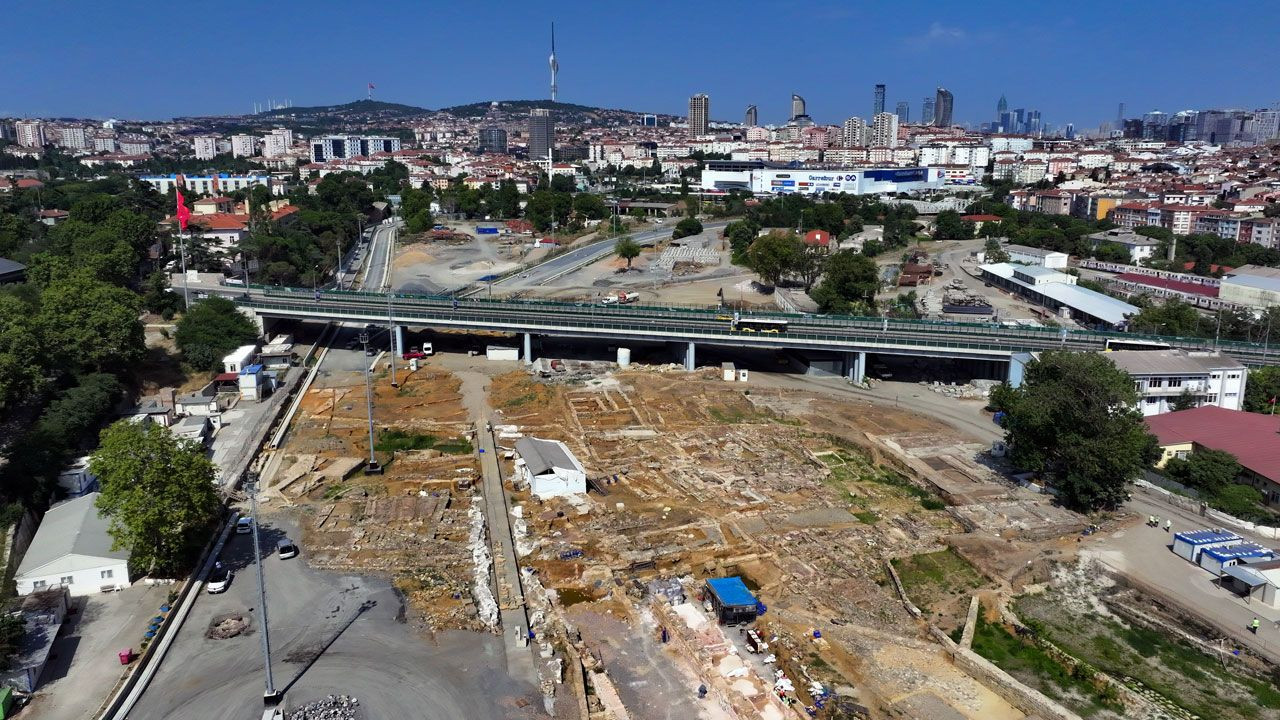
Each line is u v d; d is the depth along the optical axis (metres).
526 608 80.50
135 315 141.25
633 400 150.62
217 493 96.19
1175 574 89.50
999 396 115.19
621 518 101.38
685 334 167.38
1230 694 71.62
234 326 163.38
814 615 80.94
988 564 91.12
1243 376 138.12
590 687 69.06
